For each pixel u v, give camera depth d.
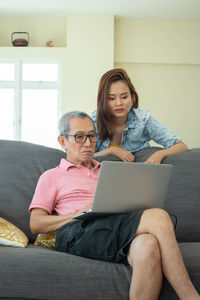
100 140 2.59
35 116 6.77
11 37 6.98
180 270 1.38
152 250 1.39
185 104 6.99
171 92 7.01
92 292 1.42
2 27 7.02
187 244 1.75
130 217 1.54
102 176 1.52
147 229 1.47
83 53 6.76
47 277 1.42
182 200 2.04
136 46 6.98
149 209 1.54
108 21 6.78
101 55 6.75
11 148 2.14
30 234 1.95
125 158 2.31
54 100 6.79
